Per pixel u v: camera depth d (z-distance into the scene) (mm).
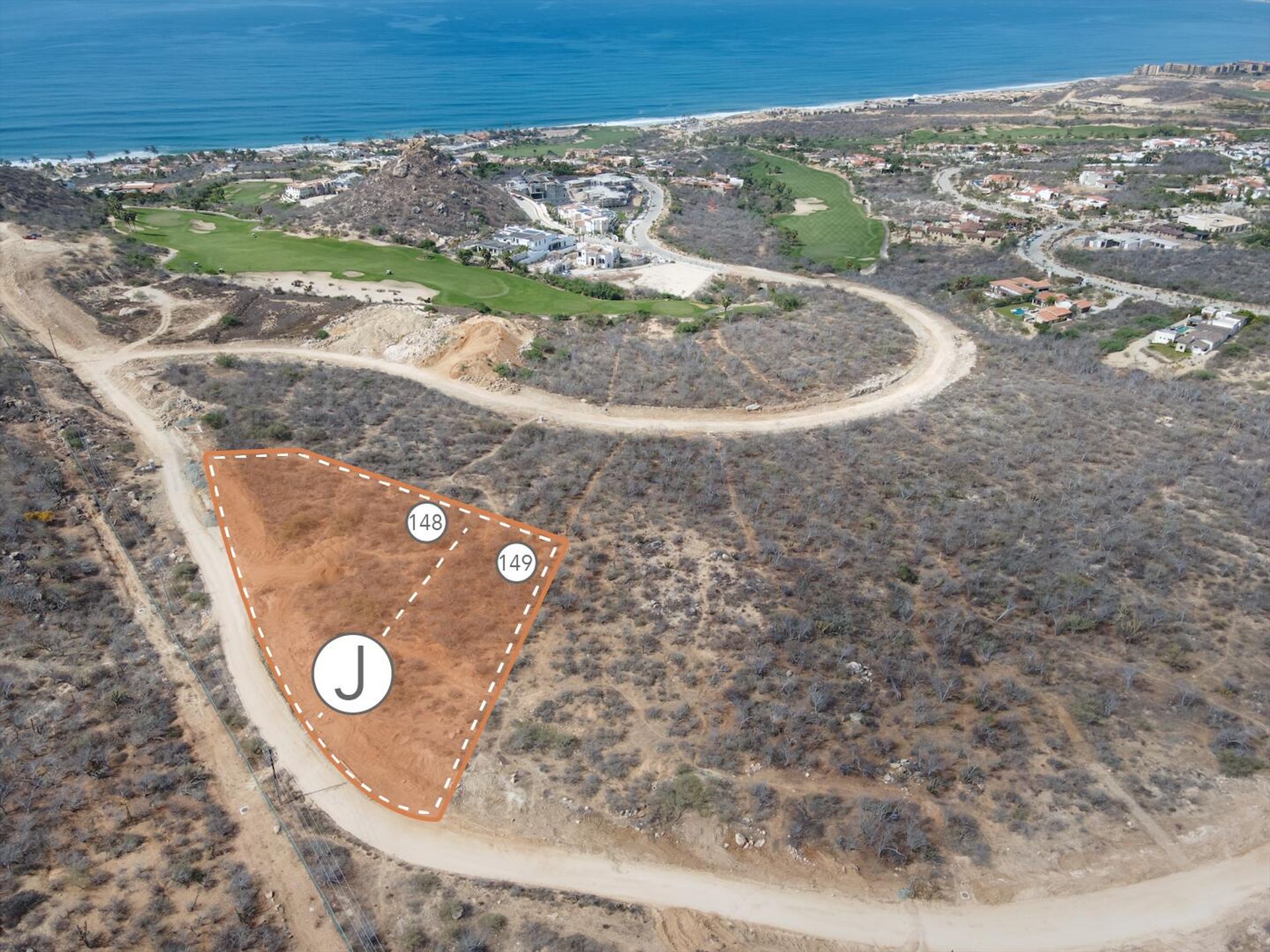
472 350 69062
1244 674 38156
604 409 62844
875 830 30859
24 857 28125
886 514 48812
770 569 43344
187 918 27219
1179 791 32781
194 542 44094
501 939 27500
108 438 52938
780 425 61531
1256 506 50969
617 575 42344
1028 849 30688
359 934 27422
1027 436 60031
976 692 36594
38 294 74250
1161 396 70938
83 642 37406
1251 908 29109
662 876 29906
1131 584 43594
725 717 34906
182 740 33750
